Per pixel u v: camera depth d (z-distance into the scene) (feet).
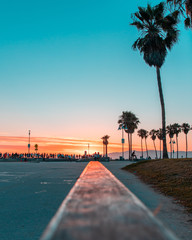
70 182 43.62
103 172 8.82
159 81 96.17
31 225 17.63
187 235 15.81
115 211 2.68
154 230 1.95
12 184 41.24
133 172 63.93
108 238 1.75
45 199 27.53
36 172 69.26
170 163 58.29
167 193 31.55
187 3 57.11
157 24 99.09
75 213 2.60
